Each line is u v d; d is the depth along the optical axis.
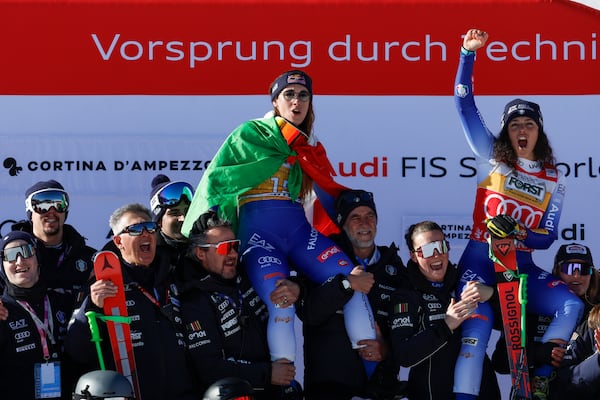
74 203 19.62
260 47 19.88
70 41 19.81
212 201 16.56
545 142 17.86
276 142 16.86
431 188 19.75
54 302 16.08
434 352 16.08
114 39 19.86
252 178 16.69
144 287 15.73
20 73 19.73
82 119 19.75
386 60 19.88
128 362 15.27
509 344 16.45
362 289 16.08
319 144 17.52
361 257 17.17
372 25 19.89
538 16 19.92
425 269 16.52
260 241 16.77
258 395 16.41
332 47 19.88
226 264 16.11
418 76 19.86
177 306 15.88
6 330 15.45
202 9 19.92
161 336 15.56
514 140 17.70
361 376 16.67
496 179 17.72
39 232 16.75
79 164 19.66
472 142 17.89
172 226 17.56
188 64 19.86
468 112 17.83
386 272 17.16
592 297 18.02
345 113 19.81
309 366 16.70
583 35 19.89
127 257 15.80
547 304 16.92
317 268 16.58
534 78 19.88
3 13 19.78
